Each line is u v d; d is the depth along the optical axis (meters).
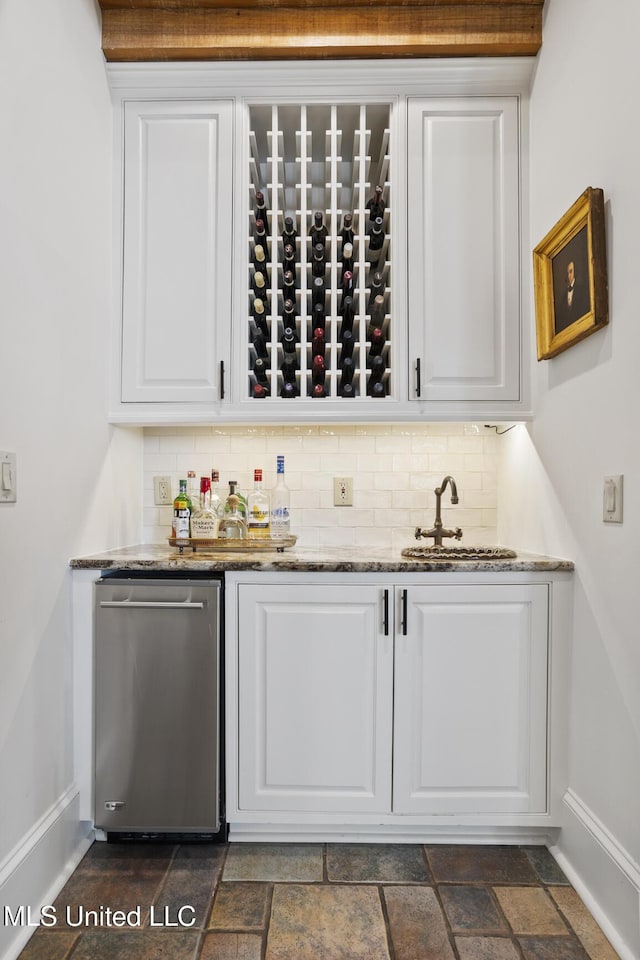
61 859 1.46
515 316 1.85
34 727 1.38
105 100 1.82
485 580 1.59
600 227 1.35
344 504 2.17
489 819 1.59
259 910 1.36
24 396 1.34
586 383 1.46
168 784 1.57
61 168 1.52
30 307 1.36
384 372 1.90
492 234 1.85
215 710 1.57
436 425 2.15
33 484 1.38
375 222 1.91
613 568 1.34
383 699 1.58
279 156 2.00
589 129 1.44
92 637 1.61
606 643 1.37
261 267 1.93
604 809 1.36
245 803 1.59
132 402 1.86
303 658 1.59
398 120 1.85
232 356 1.85
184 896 1.40
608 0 1.34
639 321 1.23
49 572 1.46
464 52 1.79
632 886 1.22
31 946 1.26
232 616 1.60
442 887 1.44
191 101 1.87
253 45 1.75
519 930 1.30
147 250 1.86
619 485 1.31
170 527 2.17
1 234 1.24
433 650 1.59
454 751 1.59
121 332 1.86
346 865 1.52
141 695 1.58
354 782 1.59
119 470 1.96
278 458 2.01
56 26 1.49
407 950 1.25
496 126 1.86
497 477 2.17
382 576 1.59
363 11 1.75
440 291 1.85
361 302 1.87
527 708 1.59
